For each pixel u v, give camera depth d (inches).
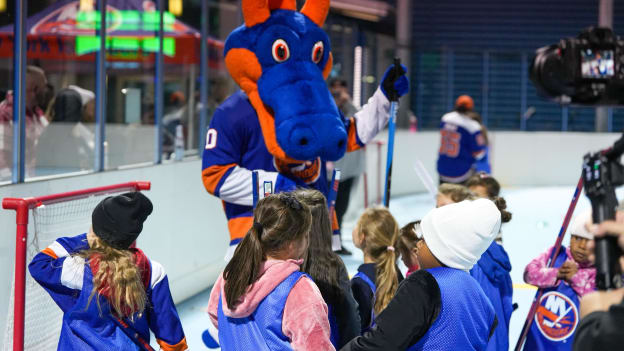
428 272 98.6
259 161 169.5
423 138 539.5
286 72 162.1
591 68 183.0
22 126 169.6
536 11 770.2
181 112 250.4
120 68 214.2
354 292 135.8
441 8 775.1
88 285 115.6
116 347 117.3
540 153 579.2
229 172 166.4
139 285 115.9
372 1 593.3
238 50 166.6
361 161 342.0
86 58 196.7
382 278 134.7
